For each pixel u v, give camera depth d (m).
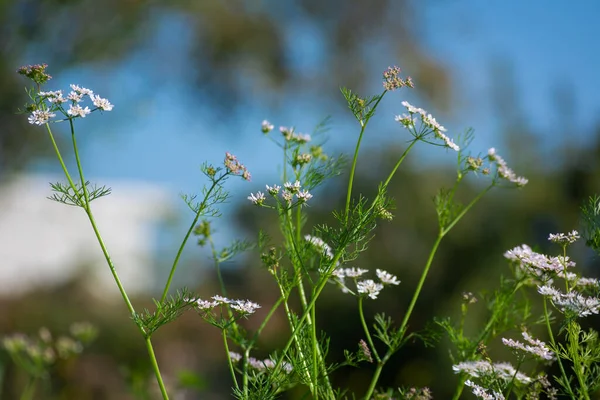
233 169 2.33
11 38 14.57
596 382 2.36
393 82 2.48
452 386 7.30
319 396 2.50
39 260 18.36
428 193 9.21
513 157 9.66
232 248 3.05
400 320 8.33
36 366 4.69
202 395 8.62
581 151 9.30
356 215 2.46
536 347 2.26
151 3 15.67
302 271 2.66
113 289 14.53
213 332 11.02
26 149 15.04
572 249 6.89
